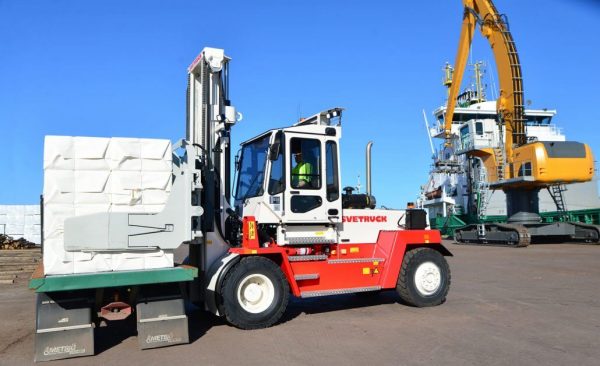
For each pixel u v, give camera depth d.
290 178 8.22
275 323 7.84
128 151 6.41
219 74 8.27
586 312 8.44
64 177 6.15
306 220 8.27
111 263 6.29
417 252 9.22
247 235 7.73
